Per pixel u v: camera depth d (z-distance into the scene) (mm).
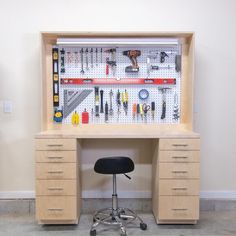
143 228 2395
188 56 2730
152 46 2730
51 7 2771
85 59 2779
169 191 2361
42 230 2395
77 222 2461
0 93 2811
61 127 2791
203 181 2891
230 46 2824
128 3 2781
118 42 2551
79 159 2557
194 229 2418
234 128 2873
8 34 2777
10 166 2855
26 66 2803
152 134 2359
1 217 2689
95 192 2863
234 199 2877
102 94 2803
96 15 2781
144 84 2799
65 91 2789
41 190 2330
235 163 2889
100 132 2500
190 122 2605
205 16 2799
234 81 2844
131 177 2869
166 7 2789
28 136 2846
